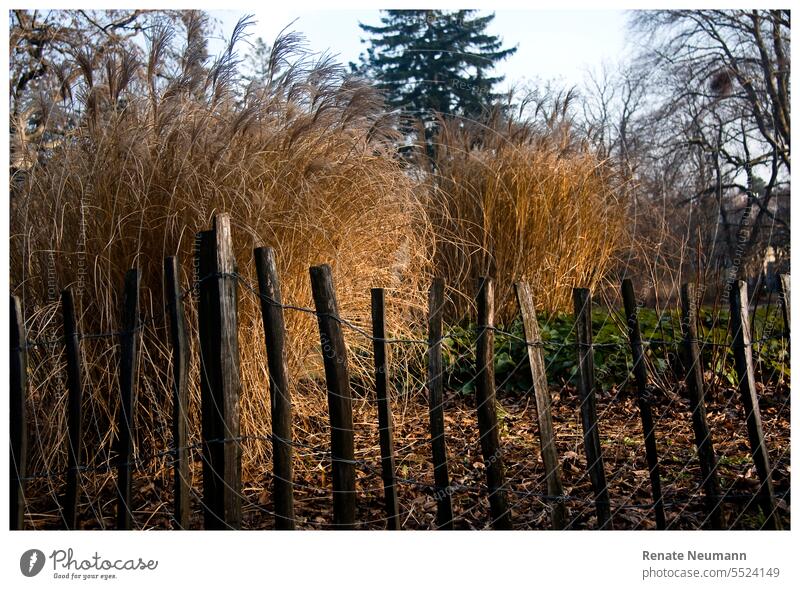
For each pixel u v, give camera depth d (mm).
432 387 2779
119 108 4125
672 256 6328
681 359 5418
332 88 4418
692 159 18547
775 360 5453
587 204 6852
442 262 6570
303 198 4008
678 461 3918
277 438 2719
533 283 6551
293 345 3992
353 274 4453
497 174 6660
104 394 3588
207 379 2734
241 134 4035
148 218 3631
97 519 3275
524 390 5523
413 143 7086
